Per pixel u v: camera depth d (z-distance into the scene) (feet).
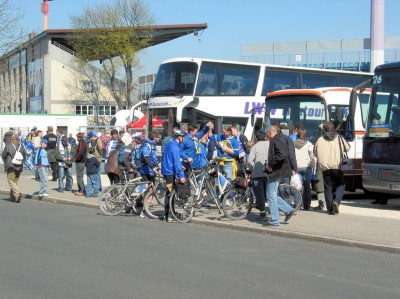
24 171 96.37
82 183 57.67
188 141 43.27
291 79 76.59
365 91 59.26
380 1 131.44
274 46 165.99
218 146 44.16
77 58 184.65
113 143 56.75
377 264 27.14
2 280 23.20
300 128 44.34
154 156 43.78
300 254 29.45
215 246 31.45
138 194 44.27
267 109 60.85
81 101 193.57
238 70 73.97
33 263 26.37
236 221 39.55
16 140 54.03
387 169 45.06
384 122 45.96
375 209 46.09
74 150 60.44
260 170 39.22
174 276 24.04
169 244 31.83
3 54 103.55
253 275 24.45
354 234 34.04
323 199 44.83
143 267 25.73
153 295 21.03
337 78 79.30
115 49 175.73
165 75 74.23
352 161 55.98
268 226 37.01
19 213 45.55
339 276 24.50
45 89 190.80
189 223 40.52
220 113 71.82
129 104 180.24
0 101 163.12
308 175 44.11
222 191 41.83
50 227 37.83
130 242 32.27
